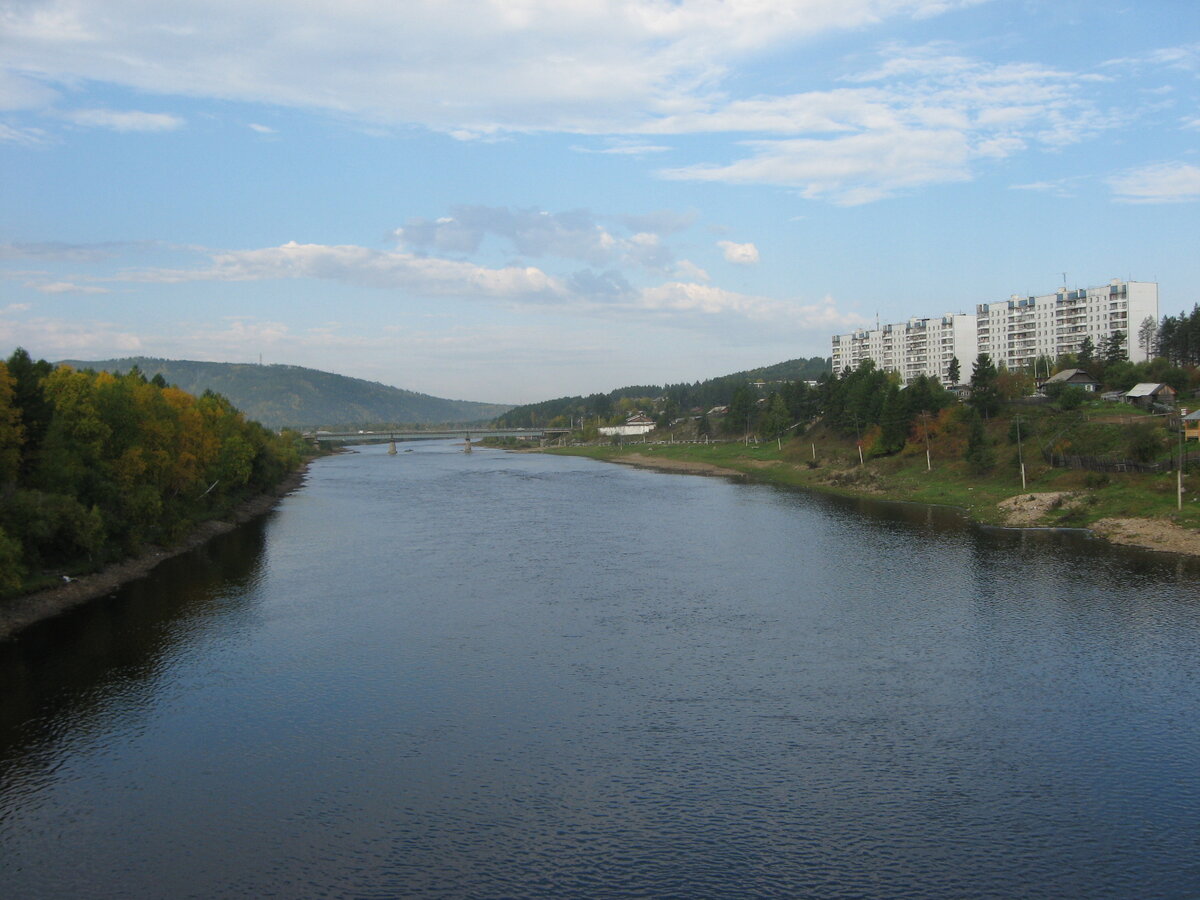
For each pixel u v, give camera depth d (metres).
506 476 188.38
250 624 59.12
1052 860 30.77
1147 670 47.97
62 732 41.56
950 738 40.03
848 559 78.62
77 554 70.69
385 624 58.84
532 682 47.41
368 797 35.38
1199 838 31.98
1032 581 68.25
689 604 63.19
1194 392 139.12
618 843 32.00
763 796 35.12
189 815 34.16
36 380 77.00
